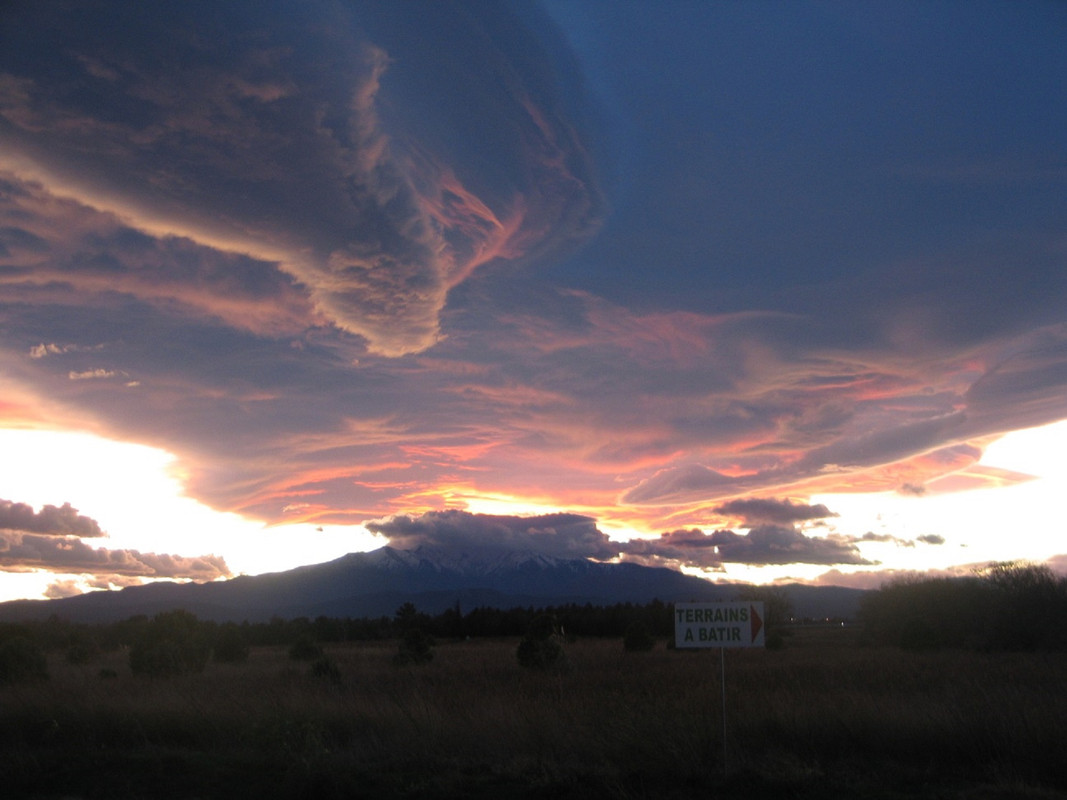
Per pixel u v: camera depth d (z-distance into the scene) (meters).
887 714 11.96
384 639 85.25
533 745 11.61
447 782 10.10
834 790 9.36
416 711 13.81
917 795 9.11
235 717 14.09
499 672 29.47
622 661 35.41
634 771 10.26
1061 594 44.09
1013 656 34.41
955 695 14.09
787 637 70.44
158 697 16.48
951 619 50.06
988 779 9.74
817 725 11.73
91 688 17.78
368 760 11.45
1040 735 10.55
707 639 10.91
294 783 10.07
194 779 10.67
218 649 41.81
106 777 10.83
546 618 46.78
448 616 94.44
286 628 81.31
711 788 9.53
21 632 40.16
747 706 13.67
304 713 14.00
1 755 11.92
